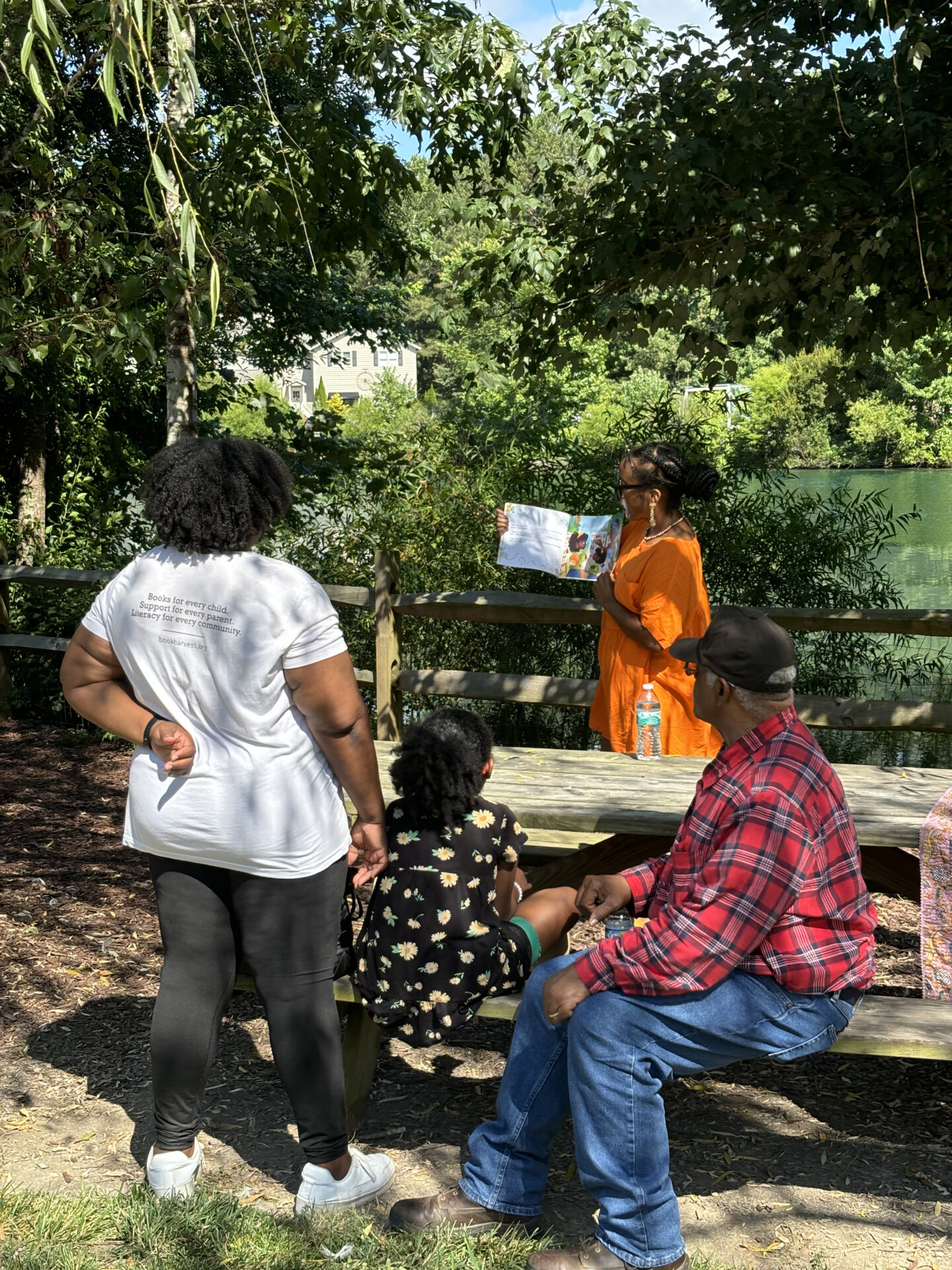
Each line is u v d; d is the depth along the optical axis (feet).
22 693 28.53
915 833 10.18
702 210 18.97
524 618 20.31
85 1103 11.21
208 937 9.09
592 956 8.48
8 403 38.40
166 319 22.33
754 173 17.93
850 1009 8.71
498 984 9.43
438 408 42.24
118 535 37.78
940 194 18.10
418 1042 9.36
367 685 22.93
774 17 19.80
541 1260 8.52
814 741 8.65
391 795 12.02
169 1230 9.00
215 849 8.66
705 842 8.46
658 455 14.11
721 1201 9.70
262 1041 12.61
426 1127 10.91
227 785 8.58
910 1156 10.37
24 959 14.44
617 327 24.72
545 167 20.92
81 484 38.24
